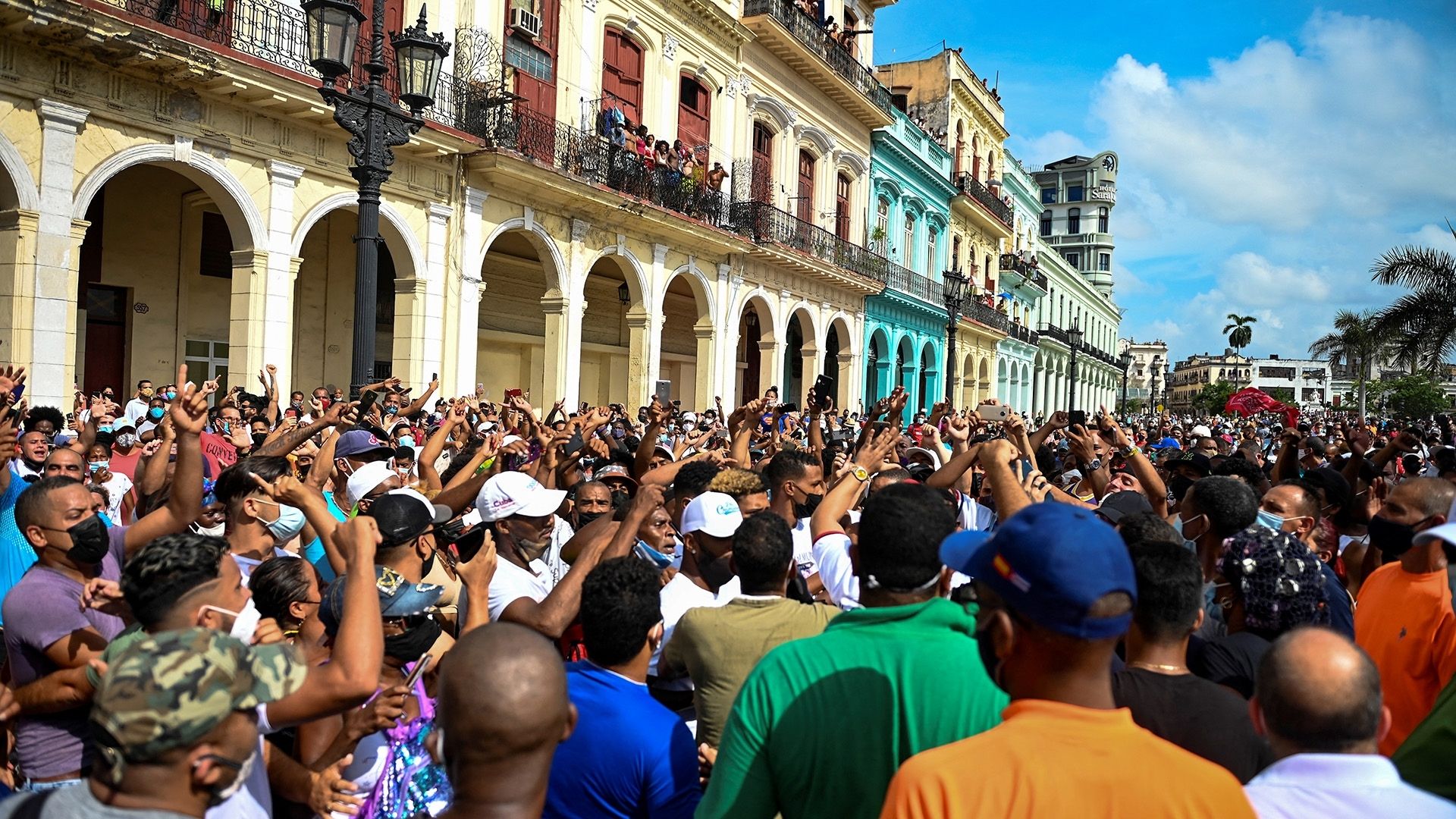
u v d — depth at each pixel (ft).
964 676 7.08
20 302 32.83
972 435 24.14
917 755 5.74
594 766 8.36
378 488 15.83
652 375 63.98
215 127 38.50
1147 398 355.15
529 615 10.93
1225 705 7.89
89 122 34.53
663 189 61.31
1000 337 128.06
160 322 50.29
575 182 53.26
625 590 8.79
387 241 47.57
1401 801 5.86
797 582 12.66
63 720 9.55
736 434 23.12
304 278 55.31
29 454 20.26
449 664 6.28
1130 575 5.79
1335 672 6.11
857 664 7.24
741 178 72.69
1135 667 8.36
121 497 20.22
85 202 34.53
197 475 12.86
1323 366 398.01
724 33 70.18
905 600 7.61
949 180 113.50
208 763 5.62
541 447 21.31
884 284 92.22
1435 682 10.66
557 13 55.83
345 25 24.67
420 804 8.55
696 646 9.71
